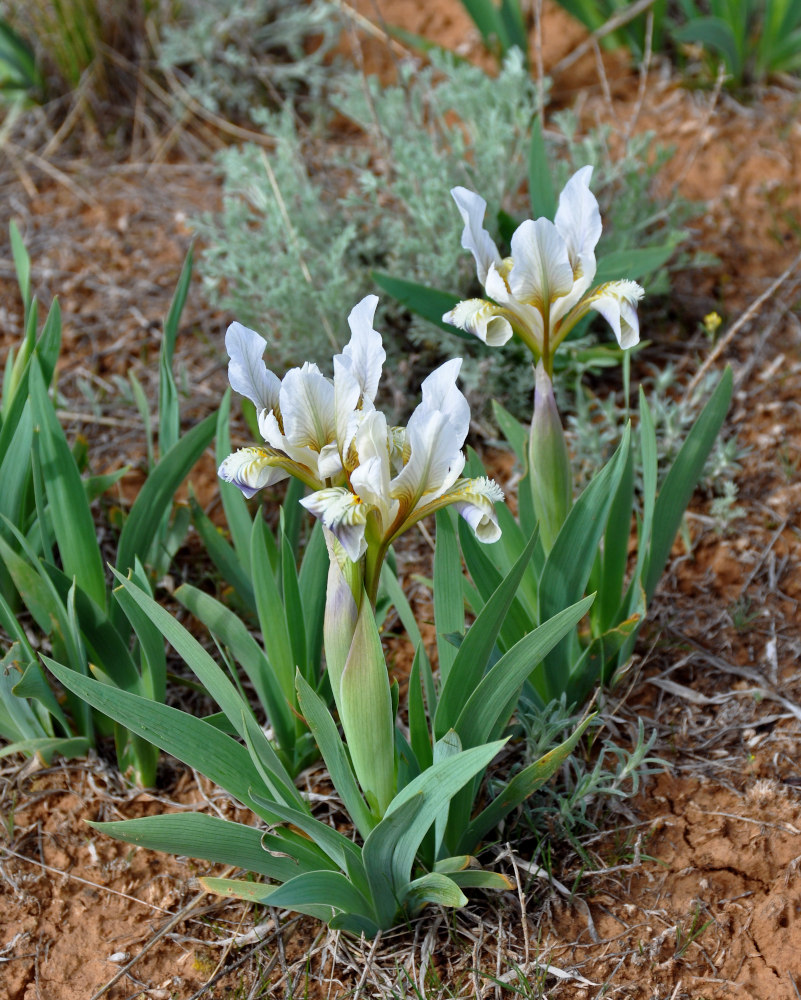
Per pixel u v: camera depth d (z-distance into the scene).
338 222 1.22
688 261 1.23
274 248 1.20
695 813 1.00
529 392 1.17
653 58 1.44
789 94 1.38
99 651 1.00
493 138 1.19
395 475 0.92
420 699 0.96
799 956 0.95
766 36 1.36
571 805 0.98
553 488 0.99
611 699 1.04
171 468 1.02
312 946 0.97
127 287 1.25
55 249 1.31
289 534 1.05
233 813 1.01
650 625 1.07
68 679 0.92
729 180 1.29
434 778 0.91
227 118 1.50
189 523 1.12
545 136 1.32
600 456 1.11
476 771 0.90
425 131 1.23
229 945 0.98
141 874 1.00
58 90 1.51
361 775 0.93
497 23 1.38
